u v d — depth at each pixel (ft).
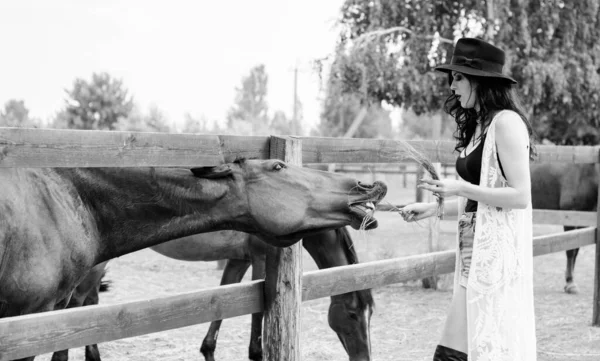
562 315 22.13
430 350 17.67
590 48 40.11
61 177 9.53
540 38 38.93
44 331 7.88
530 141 9.62
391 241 33.60
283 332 10.65
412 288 27.35
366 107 42.19
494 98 9.18
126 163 8.78
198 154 9.55
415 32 39.65
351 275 11.87
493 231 9.09
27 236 8.87
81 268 9.77
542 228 47.11
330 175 9.75
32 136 7.93
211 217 9.74
